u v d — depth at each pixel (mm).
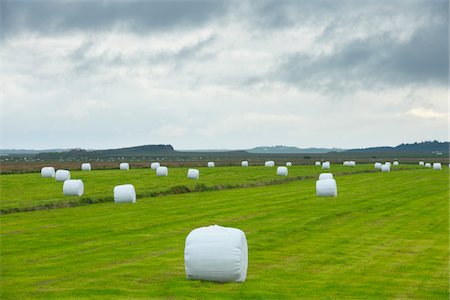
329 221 35812
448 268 23062
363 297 18797
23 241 28859
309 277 21328
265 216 37969
